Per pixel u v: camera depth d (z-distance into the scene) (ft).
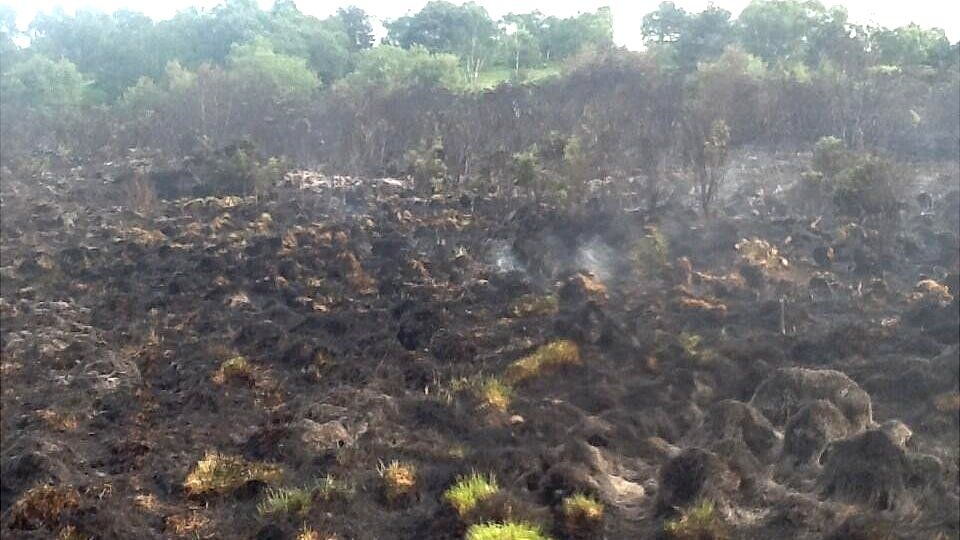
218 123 116.06
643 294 57.41
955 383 39.50
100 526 31.60
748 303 54.65
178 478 36.17
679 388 42.93
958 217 66.85
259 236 73.67
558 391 43.88
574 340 47.67
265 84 120.98
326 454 36.99
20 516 31.78
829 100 84.94
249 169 92.22
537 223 70.18
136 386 46.44
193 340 53.62
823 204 68.44
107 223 83.66
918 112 85.25
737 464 33.12
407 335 52.08
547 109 93.45
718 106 82.17
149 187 94.27
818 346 45.91
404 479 33.81
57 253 72.79
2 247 75.82
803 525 29.12
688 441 37.81
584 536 30.09
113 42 176.76
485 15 169.17
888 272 59.62
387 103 104.12
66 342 53.62
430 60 124.77
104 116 127.85
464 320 54.08
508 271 64.34
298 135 106.52
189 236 76.54
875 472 30.78
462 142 90.27
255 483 35.55
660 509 31.27
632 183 75.25
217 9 184.75
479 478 32.65
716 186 72.74
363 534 30.96
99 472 37.22
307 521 31.65
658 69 101.40
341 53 163.84
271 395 45.39
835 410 35.42
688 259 62.64
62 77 145.48
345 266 65.98
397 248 70.03
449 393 43.52
